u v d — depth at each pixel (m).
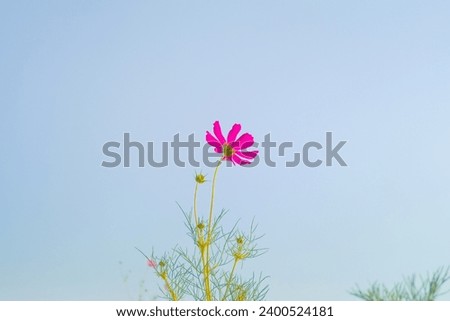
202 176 1.16
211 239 1.19
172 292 1.20
